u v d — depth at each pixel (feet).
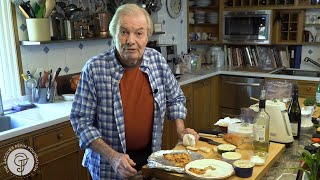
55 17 8.98
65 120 7.45
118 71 5.06
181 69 13.00
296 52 13.89
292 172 4.52
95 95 5.04
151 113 5.40
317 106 7.56
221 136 5.57
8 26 8.36
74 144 7.75
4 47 8.41
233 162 4.34
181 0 14.14
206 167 4.24
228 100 13.84
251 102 13.20
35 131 6.88
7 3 8.25
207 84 13.12
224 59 15.25
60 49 9.53
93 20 10.29
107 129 5.13
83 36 9.62
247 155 4.68
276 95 7.97
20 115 7.75
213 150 4.94
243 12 13.80
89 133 4.90
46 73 8.79
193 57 13.91
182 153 4.66
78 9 9.21
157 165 4.25
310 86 11.87
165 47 12.02
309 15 13.42
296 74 13.67
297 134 5.74
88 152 5.53
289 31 13.58
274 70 13.56
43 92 8.63
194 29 15.81
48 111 7.95
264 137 4.83
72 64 9.95
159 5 12.39
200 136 5.61
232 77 13.52
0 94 7.72
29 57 8.79
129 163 4.48
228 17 14.25
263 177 4.40
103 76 5.01
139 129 5.31
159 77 5.58
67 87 9.66
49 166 7.26
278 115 5.36
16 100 8.70
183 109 5.88
